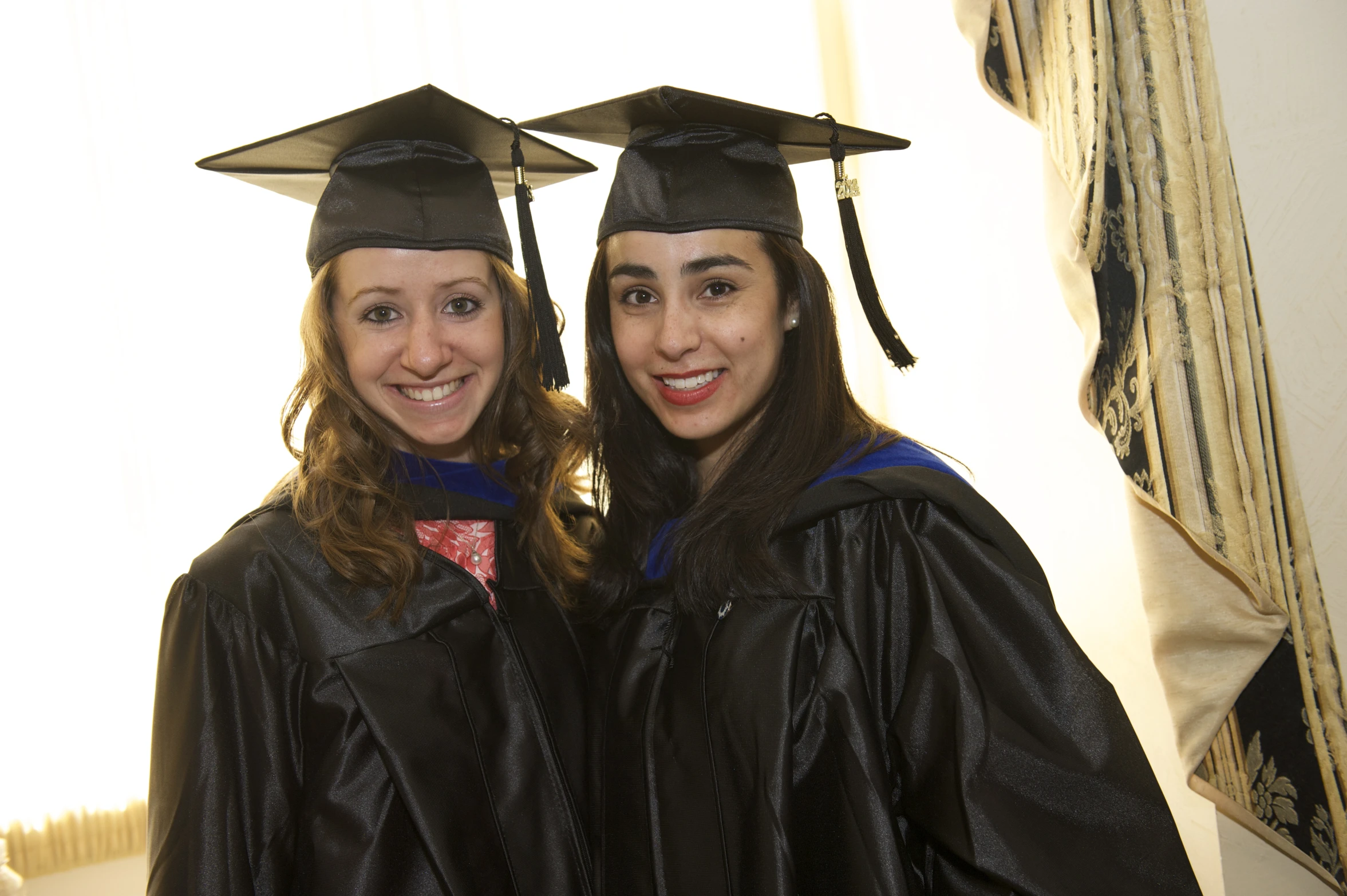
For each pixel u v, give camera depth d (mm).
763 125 1412
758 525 1346
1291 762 1923
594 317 1523
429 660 1368
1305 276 1949
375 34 3334
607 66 3605
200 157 3145
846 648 1289
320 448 1442
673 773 1312
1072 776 1138
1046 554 2812
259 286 3189
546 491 1557
